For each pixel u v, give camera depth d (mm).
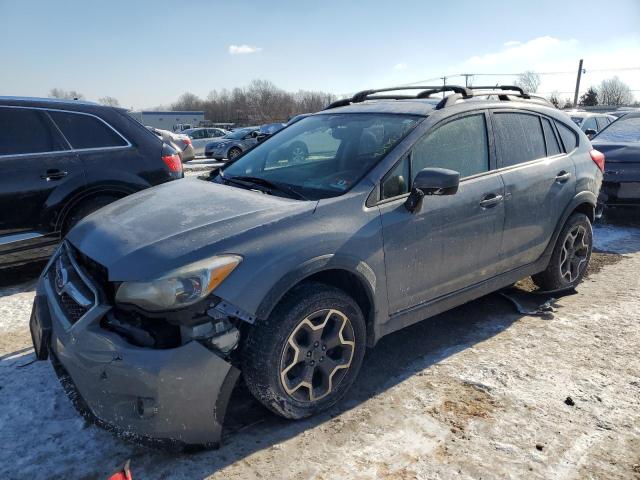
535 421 2846
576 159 4406
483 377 3293
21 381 3252
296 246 2641
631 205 6961
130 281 2398
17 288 4992
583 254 4664
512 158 3885
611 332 3922
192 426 2396
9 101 4988
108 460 2553
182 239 2541
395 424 2828
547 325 4059
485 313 4301
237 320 2594
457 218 3385
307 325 2717
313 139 3711
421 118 3438
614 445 2658
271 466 2508
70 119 5230
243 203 2920
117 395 2330
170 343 2391
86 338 2404
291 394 2721
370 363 3490
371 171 3115
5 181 4781
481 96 3877
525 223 3918
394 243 3057
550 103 4500
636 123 7977
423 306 3371
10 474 2453
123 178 5395
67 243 3094
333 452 2609
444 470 2482
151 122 69500
